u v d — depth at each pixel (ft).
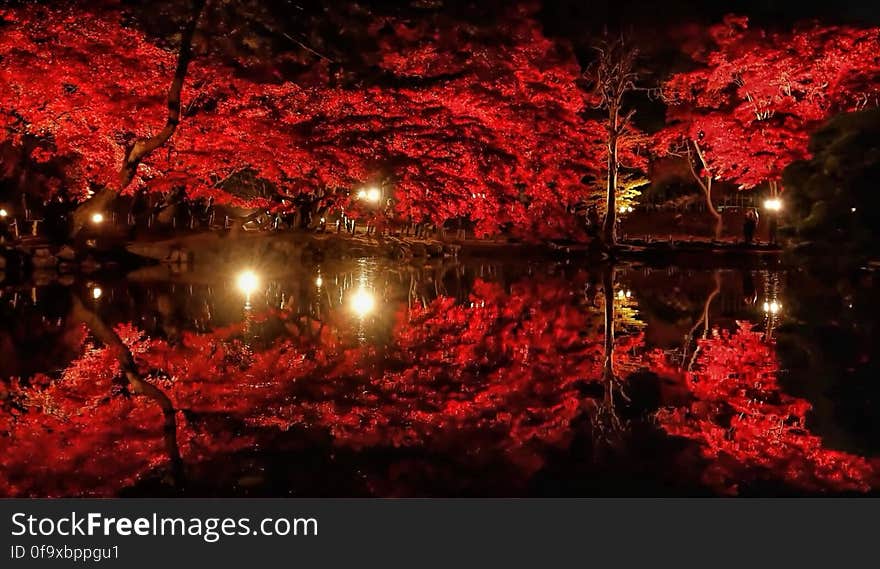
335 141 79.10
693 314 46.83
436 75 90.33
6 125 71.87
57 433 21.22
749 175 108.88
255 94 79.00
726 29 104.17
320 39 93.09
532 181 95.55
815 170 72.23
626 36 105.09
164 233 93.30
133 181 80.64
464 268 87.04
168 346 34.65
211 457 19.04
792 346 34.68
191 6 83.92
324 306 49.88
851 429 21.59
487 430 21.49
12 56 64.03
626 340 37.22
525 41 95.09
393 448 19.76
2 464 18.63
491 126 88.58
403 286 65.05
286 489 17.12
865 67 98.89
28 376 28.48
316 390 26.27
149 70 71.61
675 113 109.50
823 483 17.28
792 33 101.50
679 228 139.23
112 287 61.87
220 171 82.79
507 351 34.24
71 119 70.64
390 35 94.12
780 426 21.79
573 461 18.81
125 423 22.18
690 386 27.02
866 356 32.22
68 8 65.72
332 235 95.30
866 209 67.82
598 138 108.58
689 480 17.56
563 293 59.88
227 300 53.26
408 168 80.12
